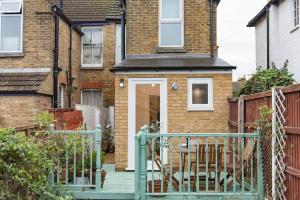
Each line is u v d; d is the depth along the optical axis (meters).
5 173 6.96
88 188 8.64
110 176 10.70
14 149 6.93
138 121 11.77
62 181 8.50
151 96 11.79
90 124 15.97
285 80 13.29
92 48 19.25
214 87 11.73
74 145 8.40
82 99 19.09
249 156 7.89
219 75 11.73
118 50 19.05
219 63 11.88
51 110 12.36
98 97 19.06
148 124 11.76
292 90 6.34
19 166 7.10
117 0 19.00
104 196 8.37
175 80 11.77
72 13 19.47
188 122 11.75
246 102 9.52
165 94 11.77
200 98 11.79
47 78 13.96
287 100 6.67
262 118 7.68
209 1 12.73
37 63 14.20
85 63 19.22
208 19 12.72
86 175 8.97
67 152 8.28
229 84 11.72
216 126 11.72
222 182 8.95
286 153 6.75
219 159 8.39
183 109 11.76
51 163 7.57
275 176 7.12
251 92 13.46
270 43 17.64
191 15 12.76
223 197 7.87
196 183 8.30
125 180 10.05
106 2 19.88
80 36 18.97
